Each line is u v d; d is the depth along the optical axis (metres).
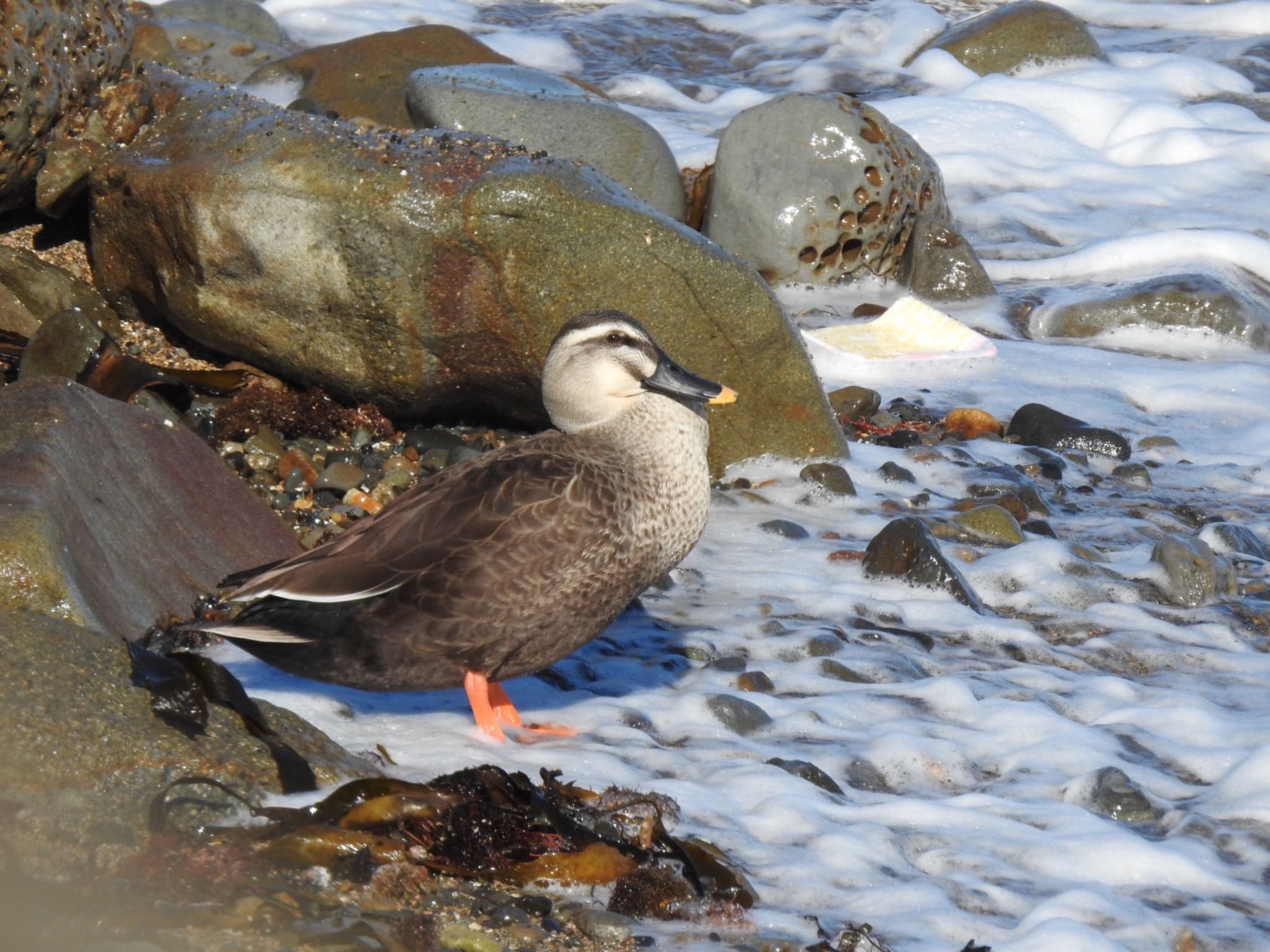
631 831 6.87
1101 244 20.84
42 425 9.01
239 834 6.27
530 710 8.82
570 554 7.99
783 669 9.64
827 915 6.64
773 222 19.11
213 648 8.76
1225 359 17.78
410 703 8.70
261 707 7.14
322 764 6.88
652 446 8.48
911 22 32.25
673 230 12.12
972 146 25.52
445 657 7.98
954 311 19.06
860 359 16.83
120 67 13.66
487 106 18.41
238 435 12.11
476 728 8.27
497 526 7.88
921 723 8.90
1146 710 9.18
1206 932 6.74
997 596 11.16
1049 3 32.75
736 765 8.16
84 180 13.20
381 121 20.73
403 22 31.67
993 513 12.29
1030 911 6.81
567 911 6.43
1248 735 8.88
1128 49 31.92
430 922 5.91
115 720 6.51
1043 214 23.16
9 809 6.04
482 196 11.67
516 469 8.13
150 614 8.74
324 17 31.36
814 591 10.88
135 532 9.18
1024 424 15.18
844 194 19.11
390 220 11.73
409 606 7.77
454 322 12.11
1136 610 10.98
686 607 10.58
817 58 31.19
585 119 18.61
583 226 11.84
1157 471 14.35
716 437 12.95
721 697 8.86
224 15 25.50
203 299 12.59
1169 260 20.47
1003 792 8.16
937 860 7.26
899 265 19.73
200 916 5.65
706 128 27.33
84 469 9.01
